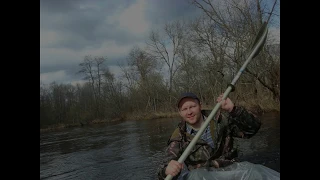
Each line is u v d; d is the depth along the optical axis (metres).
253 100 14.09
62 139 14.73
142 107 31.42
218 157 2.68
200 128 2.54
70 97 36.06
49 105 32.84
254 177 2.48
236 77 2.77
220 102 2.64
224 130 2.72
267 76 13.55
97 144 10.65
